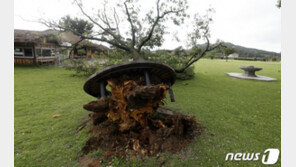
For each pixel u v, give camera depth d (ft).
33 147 8.98
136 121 9.42
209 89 24.72
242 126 11.59
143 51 31.09
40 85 24.75
